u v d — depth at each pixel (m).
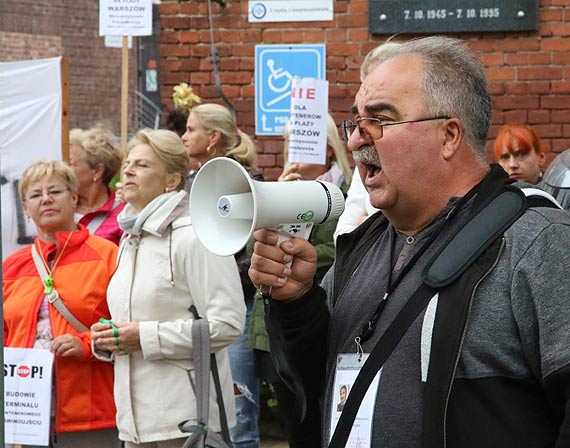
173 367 4.99
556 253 2.69
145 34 8.25
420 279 2.87
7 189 7.45
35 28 20.36
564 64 9.95
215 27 10.42
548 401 2.69
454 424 2.70
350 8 10.18
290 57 9.79
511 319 2.70
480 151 2.96
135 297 5.07
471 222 2.82
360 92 2.99
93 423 5.51
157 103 13.66
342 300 3.12
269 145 10.19
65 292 5.56
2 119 7.49
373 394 2.84
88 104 20.95
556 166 5.47
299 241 2.96
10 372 5.49
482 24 9.95
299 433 3.30
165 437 4.96
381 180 2.93
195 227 2.94
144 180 5.23
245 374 6.70
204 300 5.01
